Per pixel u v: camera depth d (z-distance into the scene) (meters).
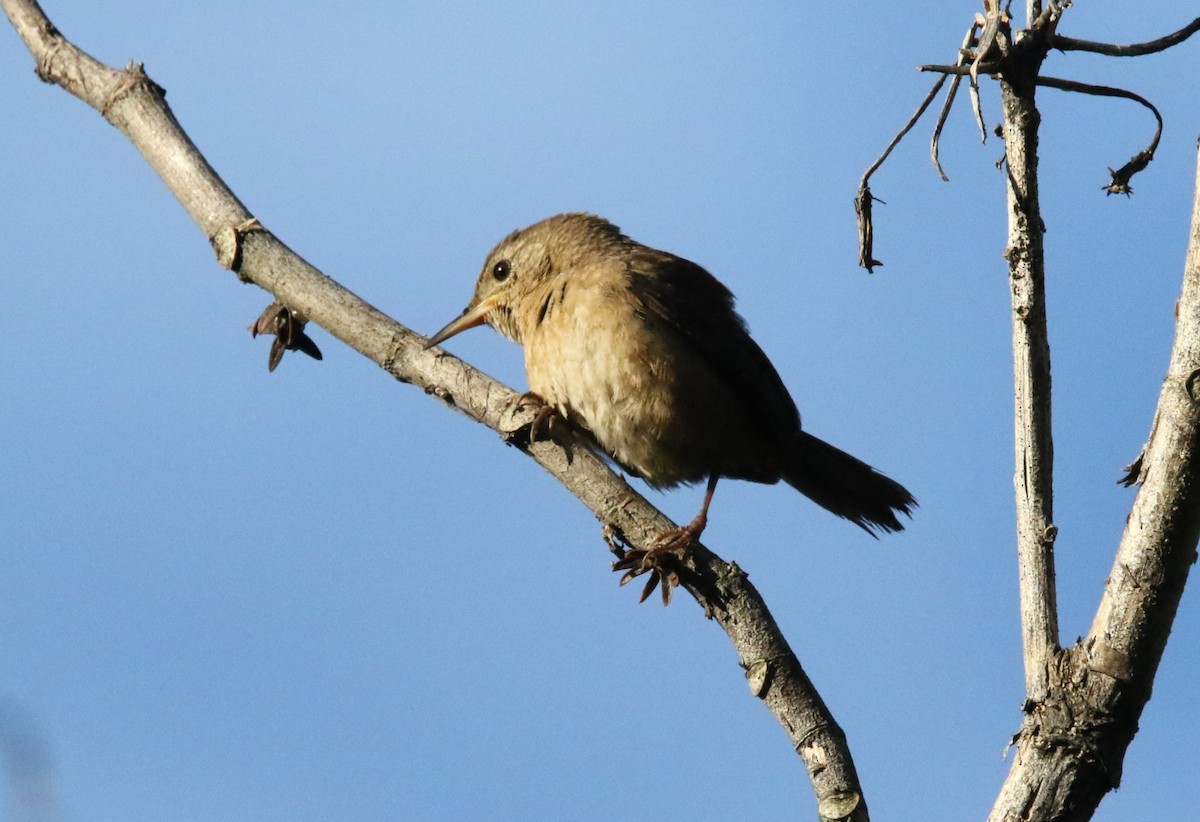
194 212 8.05
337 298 7.93
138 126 8.12
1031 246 6.13
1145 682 5.64
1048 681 5.80
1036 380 6.12
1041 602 5.96
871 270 7.61
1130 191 7.21
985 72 6.15
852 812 6.46
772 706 6.78
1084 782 5.64
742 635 6.94
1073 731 5.66
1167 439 5.50
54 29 8.43
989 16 6.10
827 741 6.66
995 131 6.43
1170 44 6.26
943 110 7.04
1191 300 5.52
